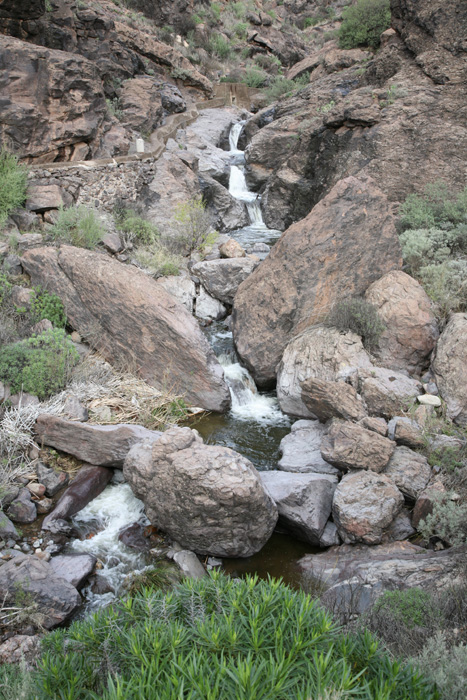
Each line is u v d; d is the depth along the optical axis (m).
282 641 2.92
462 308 9.20
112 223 12.80
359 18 20.47
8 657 4.52
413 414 7.43
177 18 27.34
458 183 12.47
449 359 7.90
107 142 14.70
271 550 6.30
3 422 7.35
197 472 5.57
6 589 5.07
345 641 3.07
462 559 5.07
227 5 33.19
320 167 15.61
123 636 3.14
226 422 8.70
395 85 14.30
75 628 3.42
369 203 9.77
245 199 18.52
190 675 2.66
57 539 6.14
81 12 17.11
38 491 6.72
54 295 9.52
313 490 6.53
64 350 8.38
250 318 9.80
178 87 24.62
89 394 8.31
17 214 11.22
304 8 37.38
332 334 8.80
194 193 15.73
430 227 11.00
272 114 21.34
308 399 7.75
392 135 13.47
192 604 3.33
